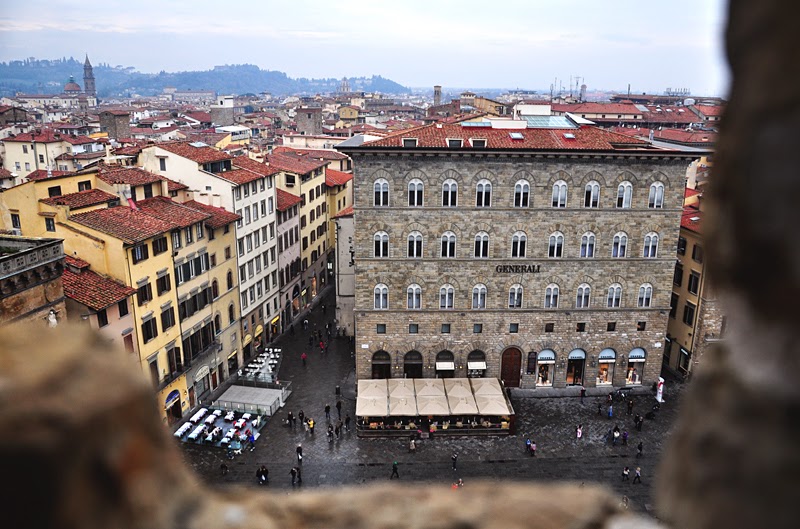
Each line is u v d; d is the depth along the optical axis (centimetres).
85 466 250
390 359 6256
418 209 5809
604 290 6122
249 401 5997
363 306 6091
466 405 5478
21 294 3803
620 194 5850
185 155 6919
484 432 5553
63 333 295
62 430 242
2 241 4169
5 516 237
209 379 6412
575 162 5728
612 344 6291
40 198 5209
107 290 4875
